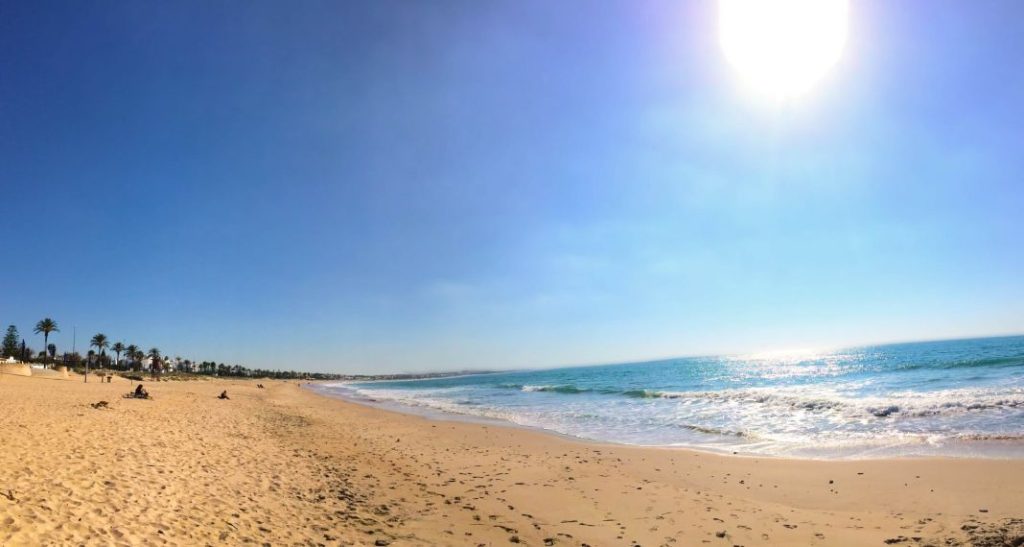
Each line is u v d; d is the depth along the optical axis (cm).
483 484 1180
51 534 614
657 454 1473
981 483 959
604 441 1786
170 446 1317
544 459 1469
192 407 2781
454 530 828
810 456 1334
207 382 9494
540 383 7394
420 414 3047
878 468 1141
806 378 4678
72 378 6575
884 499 929
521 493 1088
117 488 850
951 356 6041
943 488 955
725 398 2997
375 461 1466
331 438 1922
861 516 843
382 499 1026
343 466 1356
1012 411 1705
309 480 1137
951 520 776
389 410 3428
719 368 9125
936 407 1884
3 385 3594
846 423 1792
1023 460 1087
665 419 2270
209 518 773
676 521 866
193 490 916
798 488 1046
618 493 1067
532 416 2705
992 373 3291
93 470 945
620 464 1362
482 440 1888
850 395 2608
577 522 876
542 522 877
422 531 820
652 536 795
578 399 3772
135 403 2636
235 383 10106
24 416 1579
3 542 566
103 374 7900
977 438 1360
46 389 3475
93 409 2059
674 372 8538
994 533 677
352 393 6969
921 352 8375
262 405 3603
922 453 1258
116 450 1163
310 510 895
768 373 6297
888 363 5888
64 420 1566
